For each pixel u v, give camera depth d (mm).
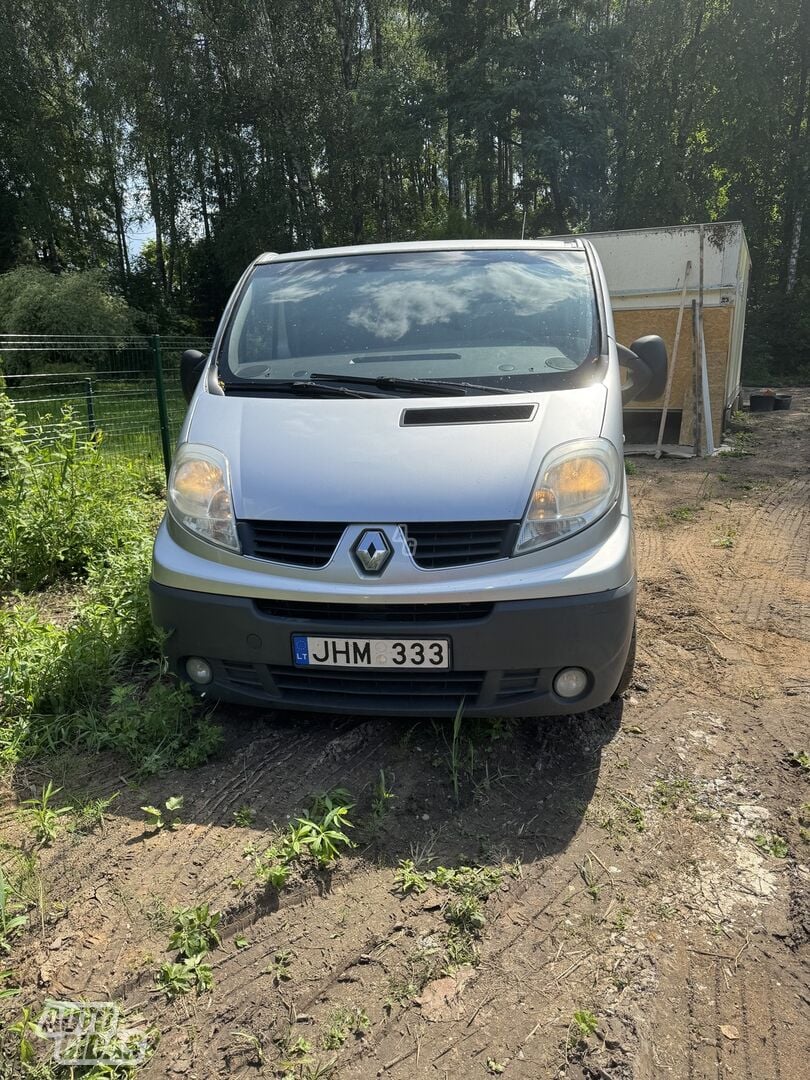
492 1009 1921
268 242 27250
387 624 2613
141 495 6773
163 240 34969
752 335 27750
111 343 8477
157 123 27000
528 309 3582
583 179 26188
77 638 3545
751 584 5043
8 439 5301
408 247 4059
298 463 2826
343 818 2566
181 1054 1782
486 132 25281
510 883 2342
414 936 2137
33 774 2836
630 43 26406
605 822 2625
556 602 2596
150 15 25062
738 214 28625
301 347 3510
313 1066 1757
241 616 2715
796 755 3055
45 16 27750
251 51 25312
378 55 29078
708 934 2178
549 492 2688
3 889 2123
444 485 2682
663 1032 1878
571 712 2744
